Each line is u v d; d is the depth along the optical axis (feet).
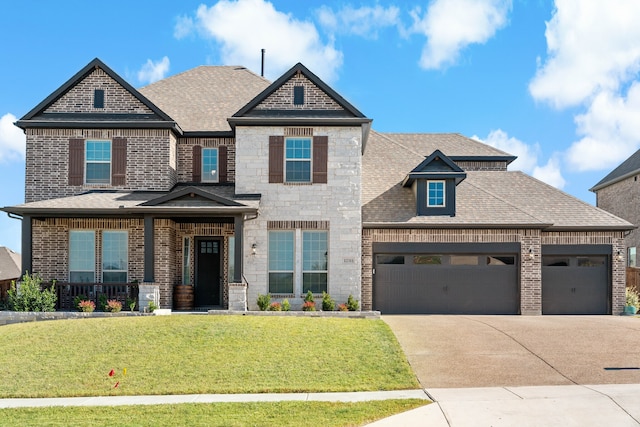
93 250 75.20
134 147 77.56
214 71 97.04
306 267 74.54
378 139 98.37
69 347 52.26
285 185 74.74
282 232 74.95
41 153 77.05
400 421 34.30
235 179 76.79
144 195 75.46
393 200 82.99
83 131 77.36
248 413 36.58
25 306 66.64
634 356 49.90
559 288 80.79
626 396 38.17
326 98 75.66
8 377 46.01
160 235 73.51
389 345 52.70
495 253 78.89
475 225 78.13
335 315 67.62
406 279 78.69
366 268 77.92
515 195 89.04
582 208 85.35
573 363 47.91
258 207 71.46
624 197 122.31
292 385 43.32
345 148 74.95
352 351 50.88
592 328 62.39
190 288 75.10
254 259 73.77
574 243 81.30
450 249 78.54
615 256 81.00
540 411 35.45
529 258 78.54
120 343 52.95
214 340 53.42
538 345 53.93
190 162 81.10
